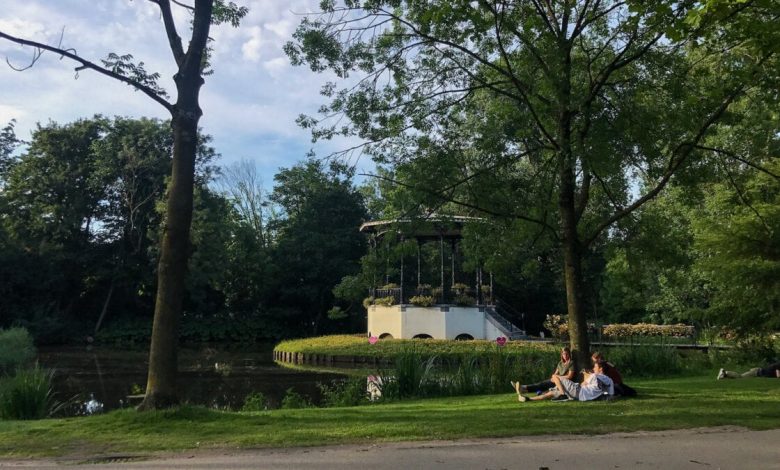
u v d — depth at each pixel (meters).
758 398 11.23
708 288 30.92
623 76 13.49
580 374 12.55
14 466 6.39
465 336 33.03
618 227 15.23
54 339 47.06
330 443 7.36
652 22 10.74
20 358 27.88
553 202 14.48
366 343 30.14
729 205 19.45
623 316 45.53
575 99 11.51
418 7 13.01
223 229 52.81
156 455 6.79
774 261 18.30
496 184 13.27
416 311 33.09
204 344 49.88
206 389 20.69
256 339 53.44
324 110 13.69
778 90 11.23
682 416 9.15
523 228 14.24
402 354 18.70
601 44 14.09
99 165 50.03
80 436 7.79
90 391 20.14
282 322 55.47
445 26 13.18
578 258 13.11
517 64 13.57
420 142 13.60
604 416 9.20
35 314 46.28
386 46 13.74
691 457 6.67
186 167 9.35
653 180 14.26
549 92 11.77
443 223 13.91
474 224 14.47
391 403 14.02
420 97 13.66
